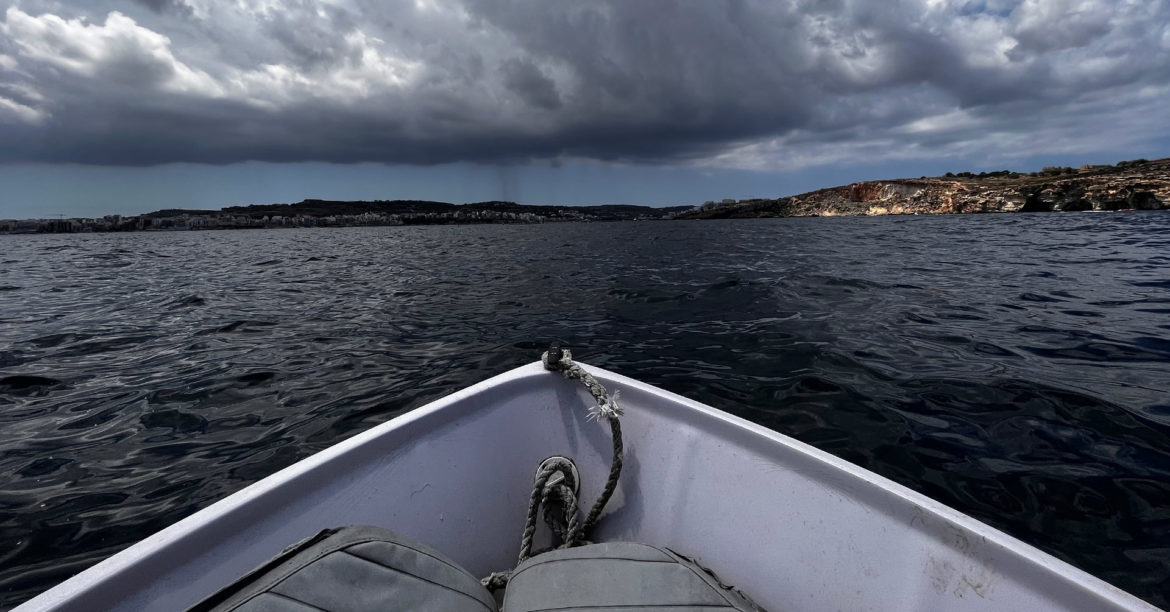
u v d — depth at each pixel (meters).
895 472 3.04
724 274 12.09
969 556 1.26
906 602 1.31
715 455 1.77
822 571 1.46
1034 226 29.17
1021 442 3.32
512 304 9.05
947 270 11.72
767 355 5.34
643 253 19.27
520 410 2.00
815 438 3.49
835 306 7.77
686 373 4.86
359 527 1.18
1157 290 8.52
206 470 3.34
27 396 4.68
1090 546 2.38
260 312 8.66
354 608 1.04
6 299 10.52
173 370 5.41
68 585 1.02
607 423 2.00
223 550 1.24
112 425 4.04
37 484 3.18
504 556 1.75
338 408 4.32
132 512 2.89
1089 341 5.50
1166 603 2.04
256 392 4.71
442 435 1.78
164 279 13.82
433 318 7.96
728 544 1.64
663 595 1.21
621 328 6.91
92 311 8.98
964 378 4.45
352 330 7.21
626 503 1.85
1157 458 3.06
